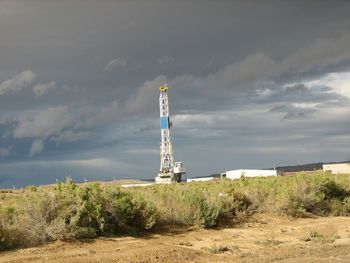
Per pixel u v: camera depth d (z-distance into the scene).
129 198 20.42
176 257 16.58
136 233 19.95
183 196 23.77
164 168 86.81
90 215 18.97
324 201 28.80
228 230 22.41
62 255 15.96
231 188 28.55
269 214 26.30
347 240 20.75
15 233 17.12
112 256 16.08
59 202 18.47
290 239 21.30
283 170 98.00
